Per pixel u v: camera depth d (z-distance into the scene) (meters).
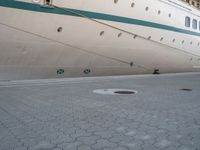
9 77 8.55
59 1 8.48
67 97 5.91
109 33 10.09
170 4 12.75
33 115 4.23
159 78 11.01
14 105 4.98
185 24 14.43
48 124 3.73
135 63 11.88
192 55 15.62
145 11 11.23
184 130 3.48
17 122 3.82
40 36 8.48
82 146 2.89
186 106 5.05
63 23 8.75
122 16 10.31
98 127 3.60
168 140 3.09
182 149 2.82
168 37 13.03
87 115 4.27
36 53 8.69
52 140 3.07
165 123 3.82
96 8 9.39
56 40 8.86
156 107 4.92
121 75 11.67
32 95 6.12
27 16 8.02
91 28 9.49
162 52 12.94
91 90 7.05
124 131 3.43
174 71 14.88
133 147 2.87
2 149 2.79
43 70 9.12
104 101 5.47
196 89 7.61
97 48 10.05
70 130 3.46
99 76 10.87
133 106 4.99
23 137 3.17
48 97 5.88
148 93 6.69
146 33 11.58
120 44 10.71
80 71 10.13
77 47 9.46
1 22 7.71
